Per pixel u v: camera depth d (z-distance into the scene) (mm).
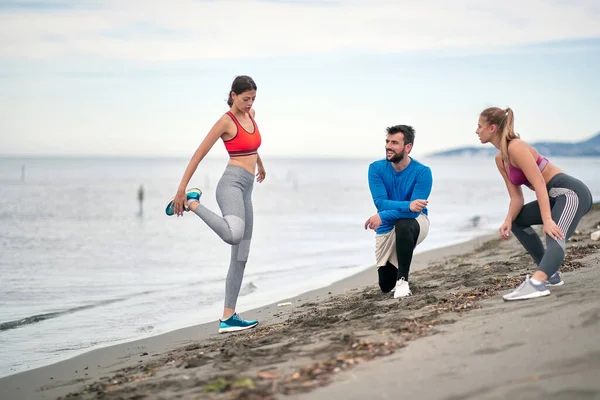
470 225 20766
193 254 15250
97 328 7168
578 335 3602
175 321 7352
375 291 7484
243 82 5566
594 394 2803
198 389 3523
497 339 3754
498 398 2902
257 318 6812
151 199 45750
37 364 5539
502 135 5047
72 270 12594
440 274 8273
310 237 18469
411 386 3148
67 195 49906
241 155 5777
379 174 6520
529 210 5219
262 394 3221
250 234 6020
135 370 4598
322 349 4047
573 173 94625
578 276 5488
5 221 26672
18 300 9180
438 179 99938
